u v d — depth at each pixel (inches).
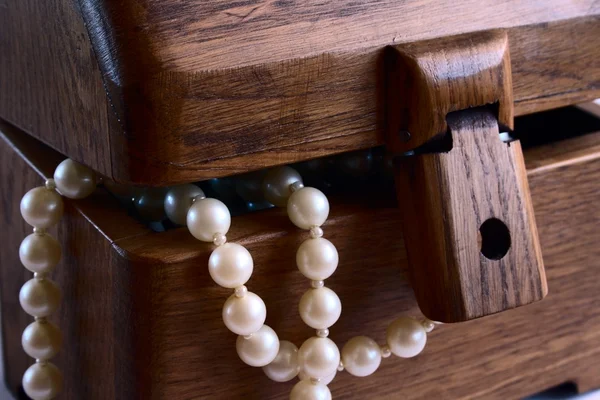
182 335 8.8
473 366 10.4
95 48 8.3
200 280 8.7
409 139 9.0
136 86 8.1
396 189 9.3
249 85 8.5
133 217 9.8
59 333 10.0
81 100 8.7
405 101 9.0
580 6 9.9
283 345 9.2
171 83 8.2
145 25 8.2
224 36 8.4
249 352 8.8
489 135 9.1
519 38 9.6
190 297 8.7
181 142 8.3
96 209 9.5
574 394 11.3
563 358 10.9
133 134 8.2
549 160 10.0
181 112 8.3
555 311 10.6
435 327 10.0
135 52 8.2
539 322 10.6
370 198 9.6
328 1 8.8
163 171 8.4
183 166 8.4
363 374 9.5
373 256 9.4
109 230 9.0
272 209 9.4
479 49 9.1
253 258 8.9
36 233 9.6
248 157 8.6
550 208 10.0
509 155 9.2
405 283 9.7
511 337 10.5
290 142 8.8
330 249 8.8
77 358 10.0
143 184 8.4
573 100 10.1
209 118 8.4
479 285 9.0
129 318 8.8
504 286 9.1
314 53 8.7
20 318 11.1
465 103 9.0
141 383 8.9
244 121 8.5
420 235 9.1
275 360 9.1
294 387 9.2
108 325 9.2
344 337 9.6
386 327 9.8
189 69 8.2
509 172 9.2
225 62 8.4
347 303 9.5
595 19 10.0
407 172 9.1
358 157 9.8
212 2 8.4
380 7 9.0
